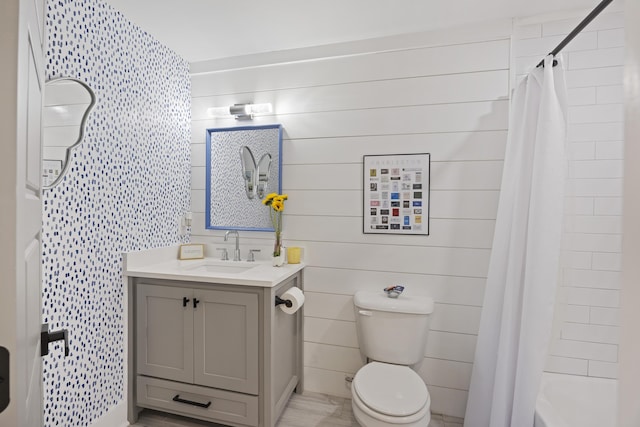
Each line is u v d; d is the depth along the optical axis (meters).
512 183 1.71
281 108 2.28
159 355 1.89
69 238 1.54
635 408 0.35
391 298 1.96
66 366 1.53
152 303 1.90
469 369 1.97
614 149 1.80
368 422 1.42
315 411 2.01
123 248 1.88
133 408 1.91
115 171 1.81
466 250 1.98
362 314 1.89
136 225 1.97
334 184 2.19
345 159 2.17
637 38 0.36
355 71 2.14
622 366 0.37
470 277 1.97
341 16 1.88
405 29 2.01
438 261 2.02
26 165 0.61
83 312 1.62
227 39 2.13
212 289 1.80
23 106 0.57
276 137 2.28
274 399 1.78
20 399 0.56
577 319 1.85
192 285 1.83
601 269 1.82
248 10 1.82
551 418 1.46
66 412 1.53
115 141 1.80
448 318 2.00
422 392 1.52
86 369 1.64
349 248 2.16
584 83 1.83
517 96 1.72
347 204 2.16
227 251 2.37
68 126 1.51
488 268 1.94
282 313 1.92
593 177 1.82
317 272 2.21
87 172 1.63
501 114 1.92
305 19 1.91
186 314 1.84
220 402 1.80
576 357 1.85
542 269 1.48
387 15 1.87
